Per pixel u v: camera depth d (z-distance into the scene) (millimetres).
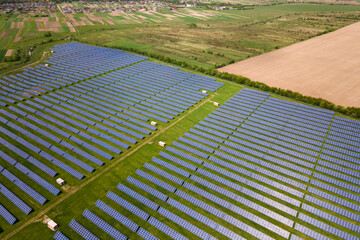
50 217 52469
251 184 60875
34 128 83750
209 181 62344
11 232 49375
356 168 65938
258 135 79625
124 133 81000
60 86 114750
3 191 58781
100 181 61656
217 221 51906
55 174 63156
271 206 55406
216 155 71062
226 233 48875
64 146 74688
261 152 73062
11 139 78625
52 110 94750
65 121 87938
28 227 50375
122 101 101125
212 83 116438
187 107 96562
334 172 63844
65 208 54531
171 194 58188
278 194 57656
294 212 53312
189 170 65625
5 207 54938
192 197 56500
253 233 48938
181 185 60719
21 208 54344
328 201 56688
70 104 99375
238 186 59844
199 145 73938
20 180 61625
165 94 107000
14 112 94625
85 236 48375
